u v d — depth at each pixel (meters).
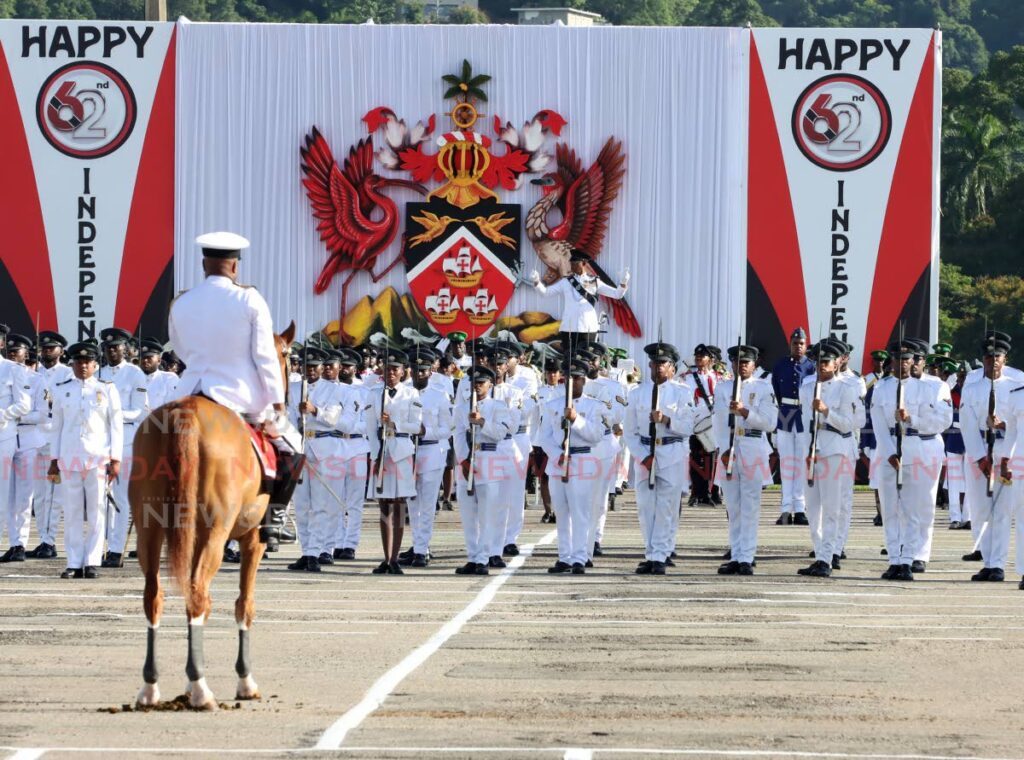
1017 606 38.69
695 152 80.44
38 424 48.38
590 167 80.56
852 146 80.31
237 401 26.70
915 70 80.25
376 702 26.00
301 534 46.47
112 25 80.56
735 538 46.22
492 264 80.12
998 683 28.27
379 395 44.81
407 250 80.31
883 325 80.44
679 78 80.44
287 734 23.38
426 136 80.56
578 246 80.25
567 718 24.78
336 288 80.62
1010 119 165.12
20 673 28.62
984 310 145.25
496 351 46.75
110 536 47.06
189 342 26.92
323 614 36.28
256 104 80.69
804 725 24.44
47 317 80.31
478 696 26.55
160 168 80.69
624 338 80.56
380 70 80.56
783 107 80.44
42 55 80.38
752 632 33.84
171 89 80.62
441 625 34.56
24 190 80.25
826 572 44.88
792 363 57.78
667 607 37.69
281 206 80.69
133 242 80.44
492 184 80.38
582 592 40.53
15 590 40.75
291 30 80.56
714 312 80.44
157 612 25.02
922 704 26.25
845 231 80.44
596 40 80.56
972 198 162.38
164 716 24.70
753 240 80.56
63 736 23.11
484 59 80.44
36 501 50.16
